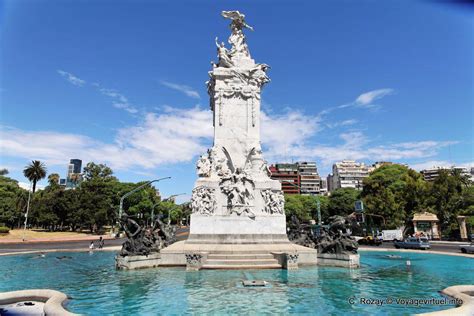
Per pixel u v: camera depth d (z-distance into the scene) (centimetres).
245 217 2708
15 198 9312
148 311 1152
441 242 6106
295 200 11075
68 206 8931
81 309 1182
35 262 2641
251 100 3114
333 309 1170
